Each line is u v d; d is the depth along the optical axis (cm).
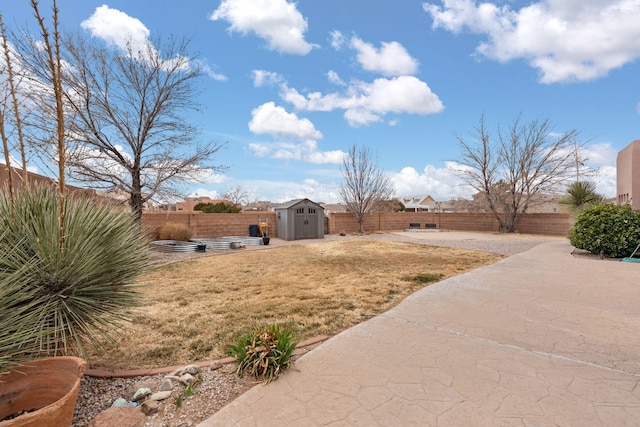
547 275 673
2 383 197
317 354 312
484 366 283
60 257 236
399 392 242
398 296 541
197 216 1656
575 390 243
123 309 286
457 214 2345
